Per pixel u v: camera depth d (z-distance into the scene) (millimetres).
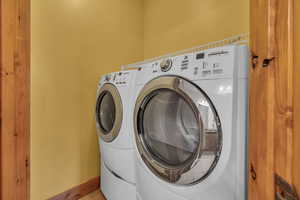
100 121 1545
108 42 1861
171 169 839
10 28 492
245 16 1341
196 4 1717
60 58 1460
